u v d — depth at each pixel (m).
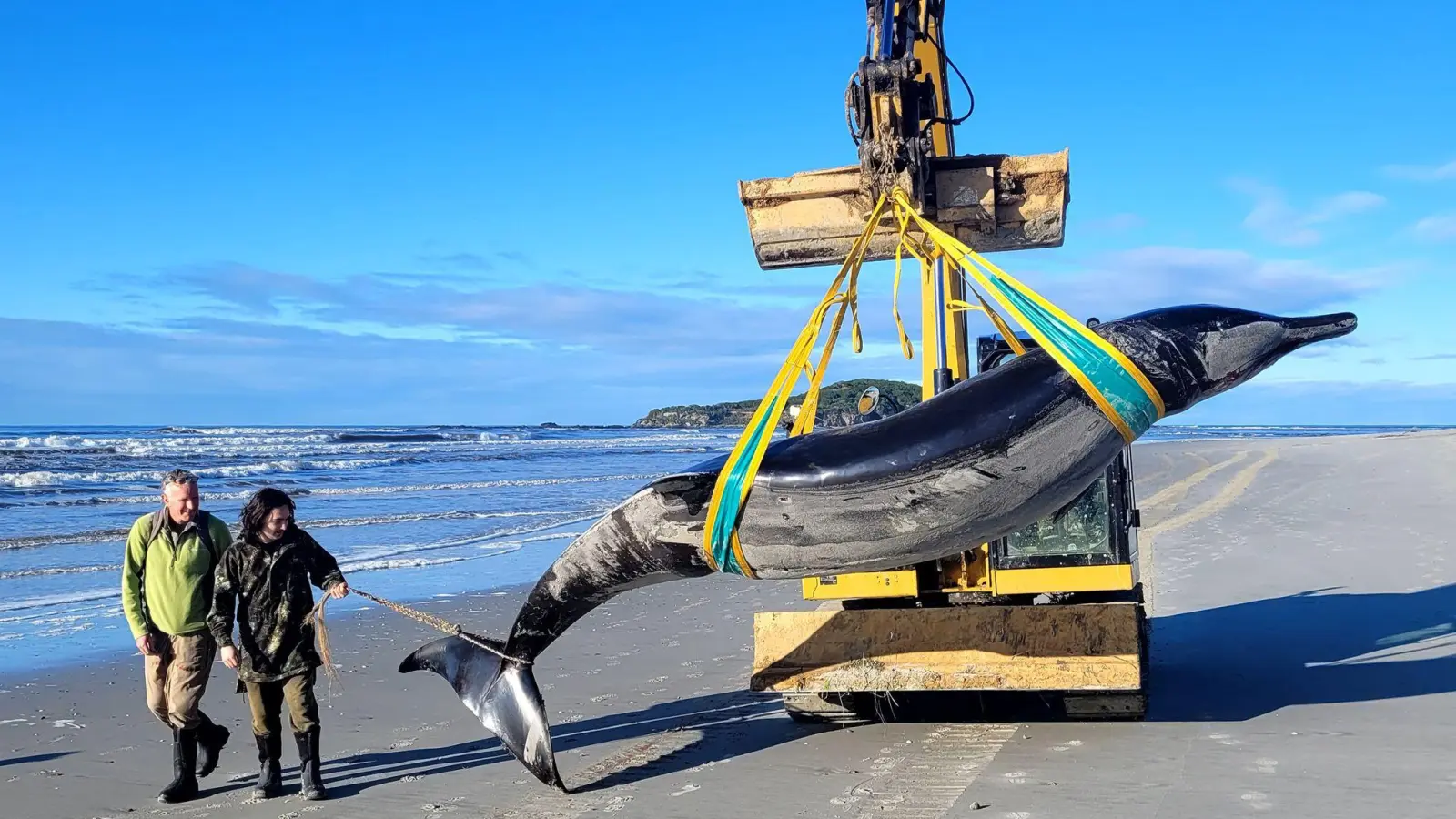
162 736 7.39
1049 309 5.36
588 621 11.23
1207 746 5.85
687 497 5.64
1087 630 6.17
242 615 5.82
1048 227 6.46
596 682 8.48
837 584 6.62
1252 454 32.56
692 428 174.25
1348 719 6.32
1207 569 12.43
